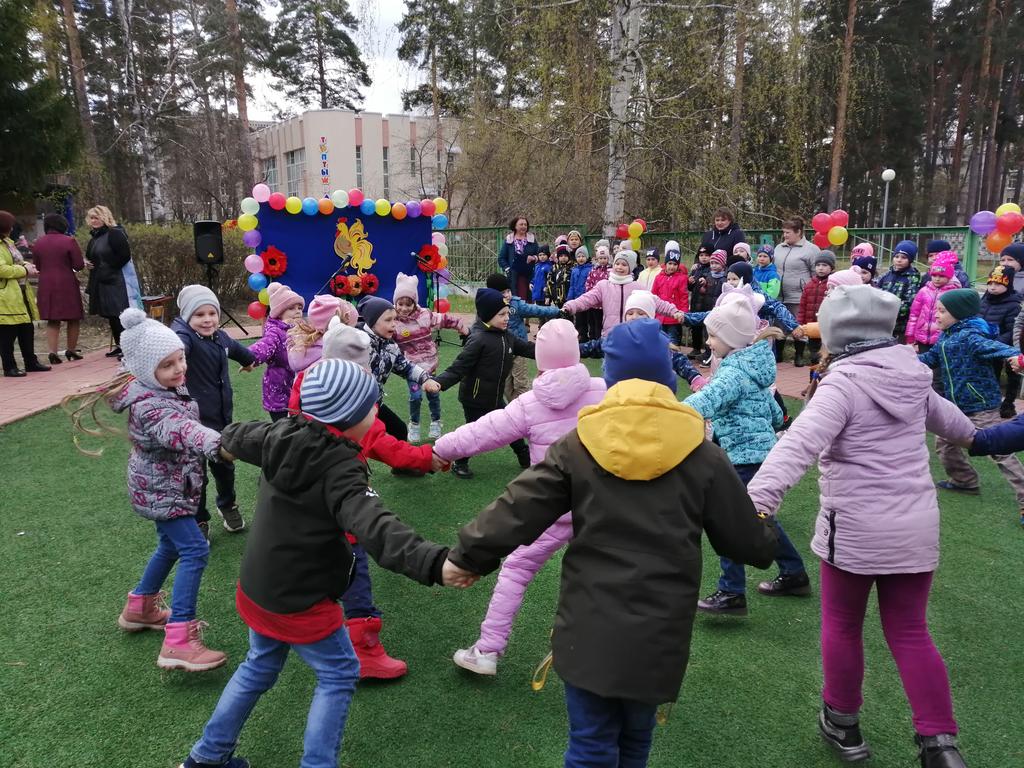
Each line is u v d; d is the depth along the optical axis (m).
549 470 1.93
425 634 3.38
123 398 2.85
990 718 2.79
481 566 1.91
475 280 17.73
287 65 29.73
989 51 29.66
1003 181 40.31
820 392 2.38
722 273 9.90
